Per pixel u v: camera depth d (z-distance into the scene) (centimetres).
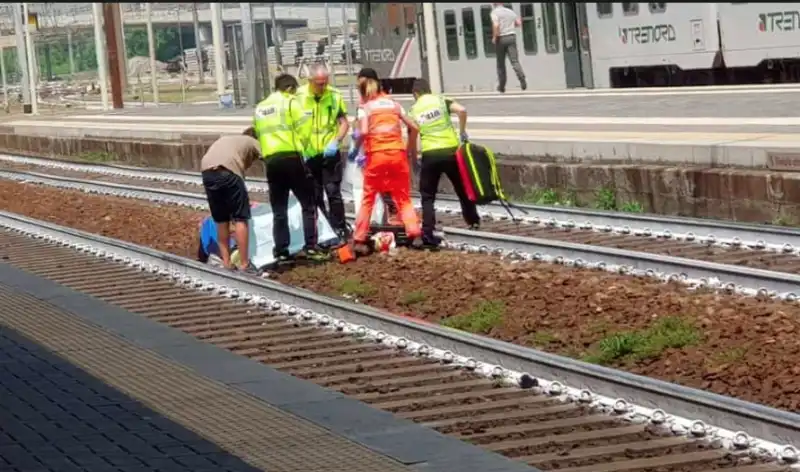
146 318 1620
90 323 1591
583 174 2533
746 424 998
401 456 963
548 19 4678
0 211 2903
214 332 1565
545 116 3534
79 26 9069
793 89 3500
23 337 1527
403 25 5475
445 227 2194
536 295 1608
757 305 1451
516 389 1221
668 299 1505
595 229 2188
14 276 2027
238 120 4588
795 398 1092
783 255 1834
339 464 950
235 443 1020
